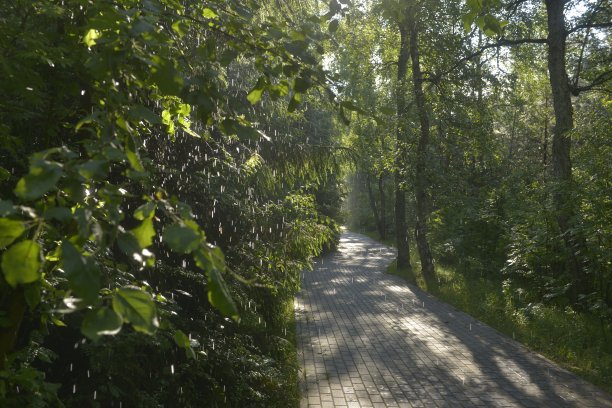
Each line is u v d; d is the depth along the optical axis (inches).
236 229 263.1
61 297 81.8
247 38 91.0
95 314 42.1
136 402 150.3
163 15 80.3
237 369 228.4
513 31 729.0
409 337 476.7
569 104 602.5
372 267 1063.0
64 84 84.3
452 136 818.2
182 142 230.1
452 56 787.4
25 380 76.9
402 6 122.6
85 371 144.9
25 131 107.5
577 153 524.7
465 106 805.2
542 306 515.2
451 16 745.6
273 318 358.0
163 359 183.3
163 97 106.0
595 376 356.5
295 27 97.0
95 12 73.2
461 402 313.7
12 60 77.8
